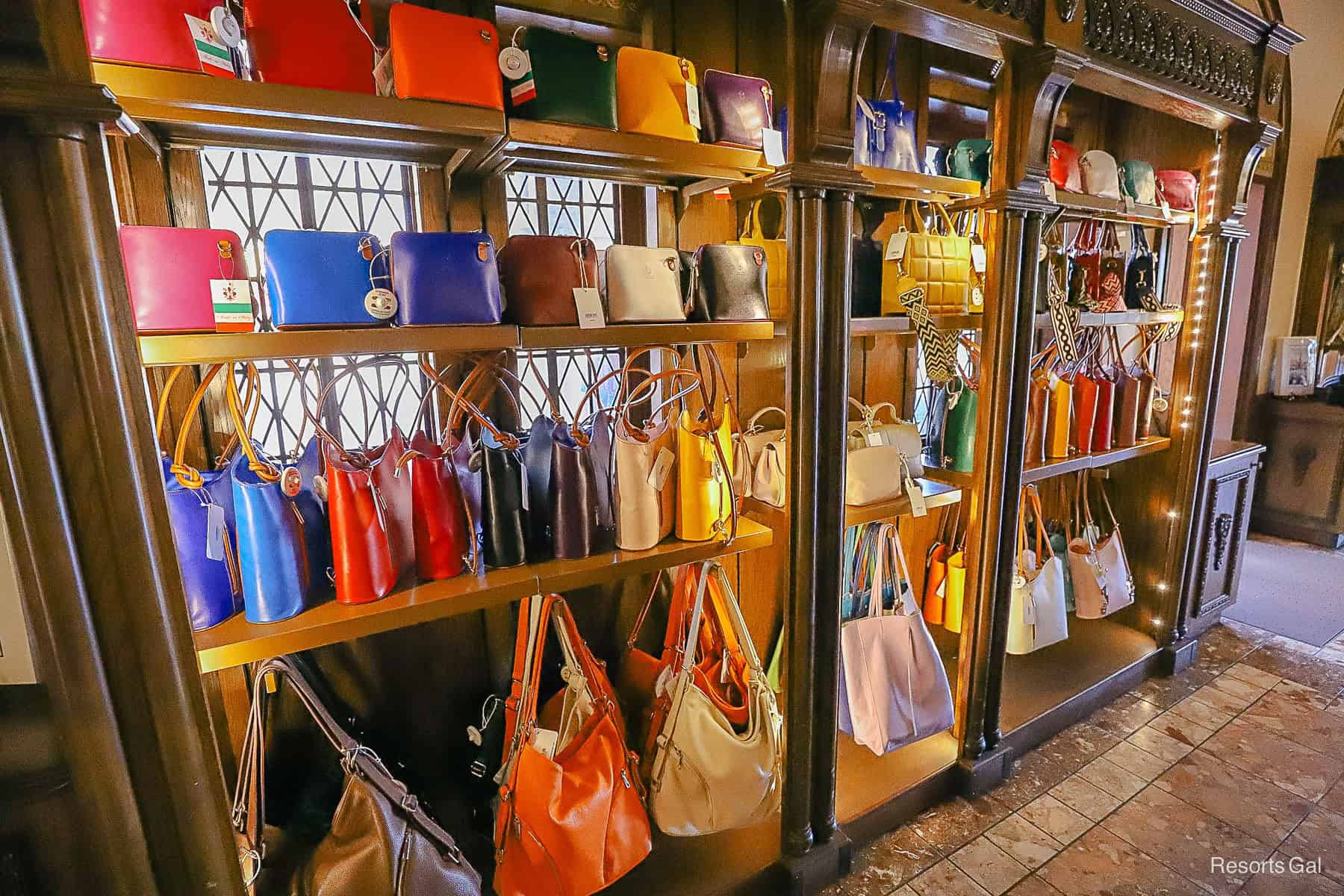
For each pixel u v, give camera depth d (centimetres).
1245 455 301
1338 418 421
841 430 162
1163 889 178
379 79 131
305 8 107
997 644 211
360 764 125
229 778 150
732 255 155
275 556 117
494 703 177
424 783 175
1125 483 299
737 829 188
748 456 201
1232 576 315
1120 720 254
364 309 116
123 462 87
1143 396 269
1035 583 246
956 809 209
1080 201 215
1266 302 425
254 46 105
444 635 173
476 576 138
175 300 102
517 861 139
